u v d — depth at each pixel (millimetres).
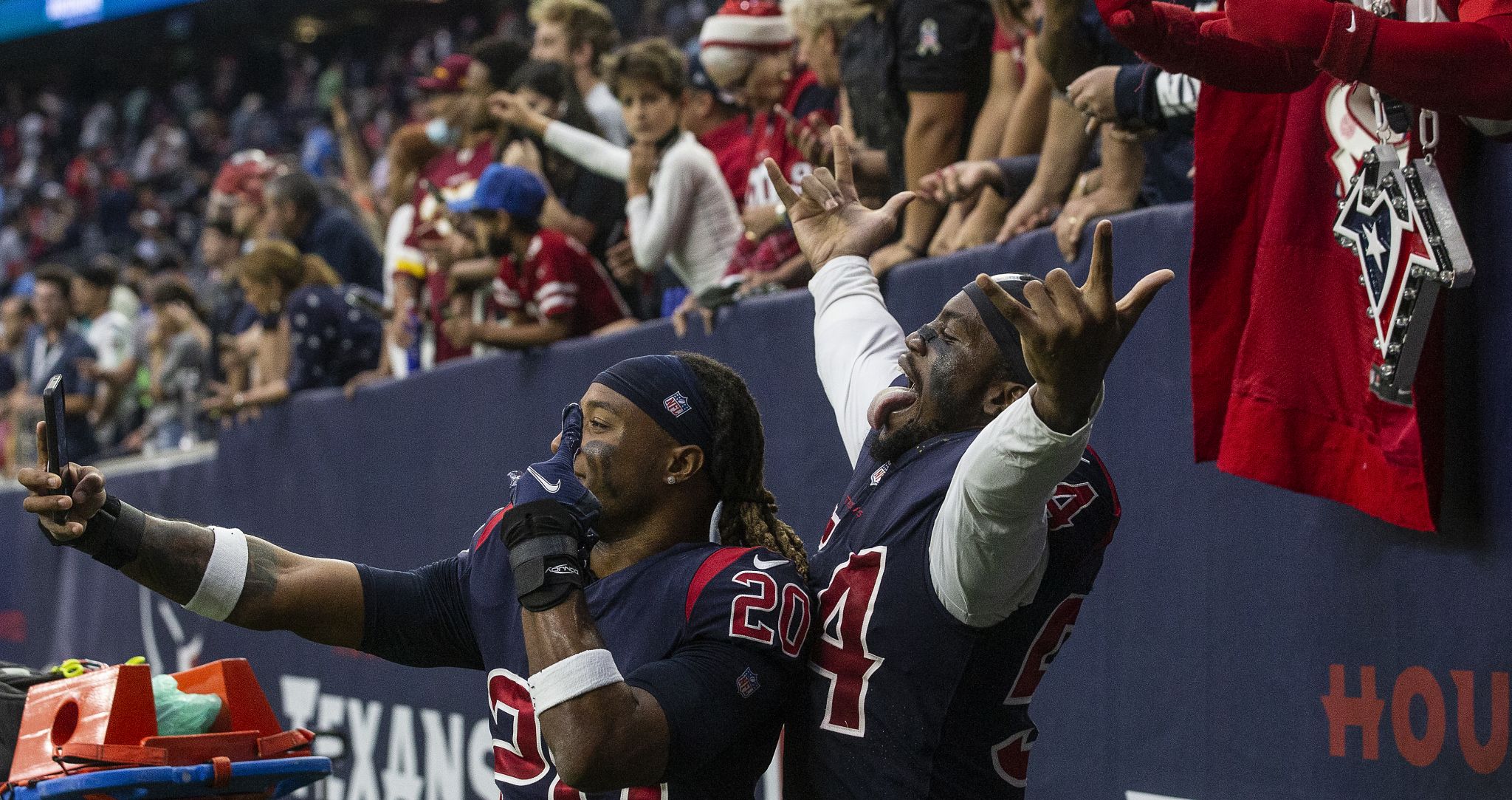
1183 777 3012
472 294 5336
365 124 17844
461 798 5078
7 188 21016
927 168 4086
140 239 16469
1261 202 2748
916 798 2084
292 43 21906
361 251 7055
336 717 5832
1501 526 2506
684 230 4828
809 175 2840
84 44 22594
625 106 4918
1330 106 2588
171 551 2275
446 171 6430
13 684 2912
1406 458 2508
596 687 1908
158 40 22031
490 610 2225
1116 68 3094
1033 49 3838
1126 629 3148
